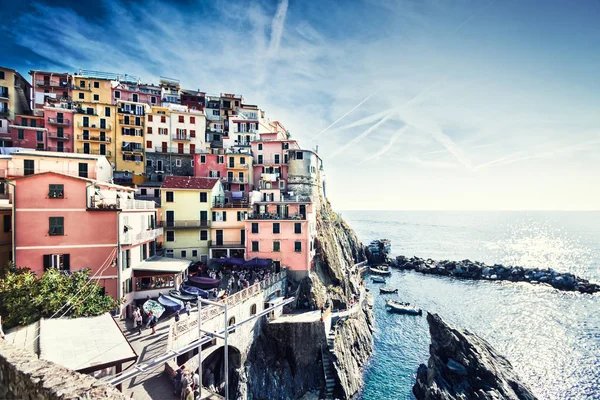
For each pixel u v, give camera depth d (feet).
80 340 64.64
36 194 103.81
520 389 125.08
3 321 74.18
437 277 338.75
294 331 138.51
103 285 110.01
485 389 123.65
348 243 317.22
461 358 135.74
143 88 298.35
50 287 83.10
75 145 234.58
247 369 122.01
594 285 294.25
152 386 73.46
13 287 79.61
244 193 243.81
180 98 307.78
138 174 246.06
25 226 102.37
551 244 650.84
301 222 177.88
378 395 137.59
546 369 160.15
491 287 301.84
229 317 114.73
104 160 154.40
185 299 115.03
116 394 26.37
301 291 170.60
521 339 192.03
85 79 266.98
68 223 106.83
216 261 167.94
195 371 94.48
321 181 303.89
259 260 166.40
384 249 409.90
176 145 258.78
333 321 160.97
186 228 183.01
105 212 111.24
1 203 117.70
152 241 150.20
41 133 228.22
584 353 175.11
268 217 184.75
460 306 246.88
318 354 139.23
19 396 29.78
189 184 192.44
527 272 331.77
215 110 313.53
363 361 160.66
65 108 242.17
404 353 171.01
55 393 25.62
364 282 289.53
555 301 262.47
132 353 60.75
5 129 227.61
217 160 247.09
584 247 608.19
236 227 190.70
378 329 199.00
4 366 32.32
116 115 244.83
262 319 138.41
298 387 132.87
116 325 72.84
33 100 257.96
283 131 357.82
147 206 149.69
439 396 123.75
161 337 94.99
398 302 234.58
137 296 121.90
